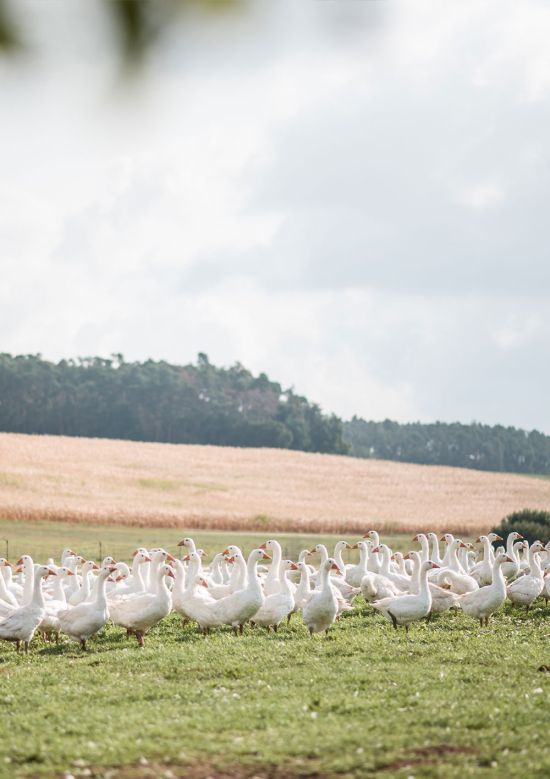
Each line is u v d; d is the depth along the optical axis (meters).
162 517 78.94
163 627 27.78
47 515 76.88
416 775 12.23
